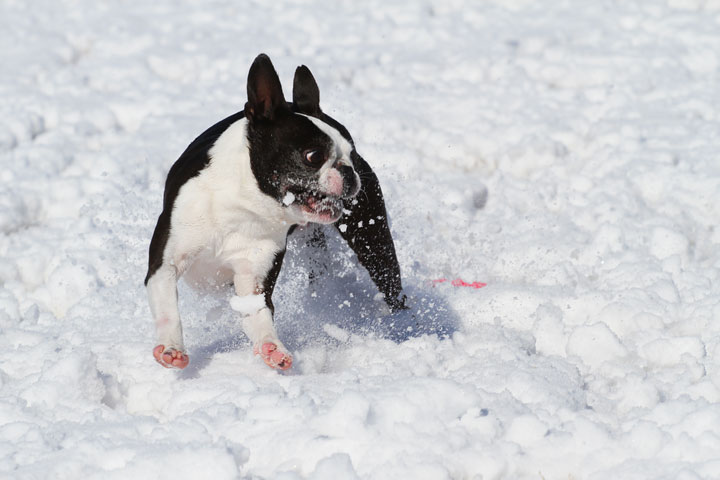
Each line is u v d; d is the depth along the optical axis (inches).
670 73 559.8
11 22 638.5
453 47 610.9
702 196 414.9
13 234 395.2
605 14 656.4
